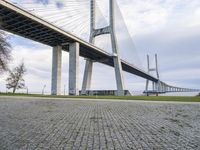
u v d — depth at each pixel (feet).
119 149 14.16
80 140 16.51
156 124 24.58
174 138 17.42
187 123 25.54
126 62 216.74
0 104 54.03
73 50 179.22
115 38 201.98
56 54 190.70
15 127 21.68
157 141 16.37
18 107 45.88
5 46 96.17
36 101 70.03
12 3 123.13
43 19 145.69
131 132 19.74
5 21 139.03
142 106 52.60
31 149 13.98
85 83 218.18
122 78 197.16
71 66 177.88
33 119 27.55
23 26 149.79
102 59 221.05
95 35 212.43
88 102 68.95
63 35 167.22
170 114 35.22
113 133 19.24
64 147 14.52
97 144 15.37
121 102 69.46
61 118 28.89
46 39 178.50
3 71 103.45
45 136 17.78
